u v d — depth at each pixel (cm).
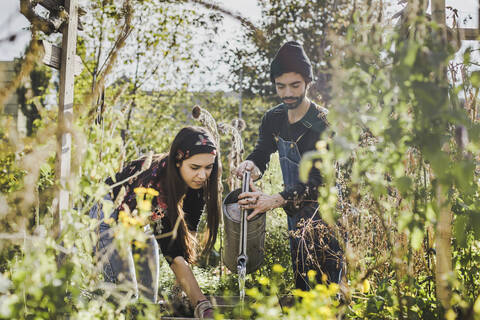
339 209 216
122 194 183
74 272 145
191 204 259
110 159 183
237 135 389
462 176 131
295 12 883
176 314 256
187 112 987
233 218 269
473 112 172
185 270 221
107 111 192
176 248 228
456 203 170
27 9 203
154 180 237
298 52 286
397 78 137
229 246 273
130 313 178
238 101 1202
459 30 171
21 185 163
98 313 154
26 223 151
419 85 132
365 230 217
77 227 158
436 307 179
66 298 153
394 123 140
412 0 153
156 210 233
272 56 992
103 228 233
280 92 290
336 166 222
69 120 172
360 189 176
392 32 150
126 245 164
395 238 192
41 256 137
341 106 141
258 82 1155
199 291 216
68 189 159
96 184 166
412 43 129
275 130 315
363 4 157
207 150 228
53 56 231
